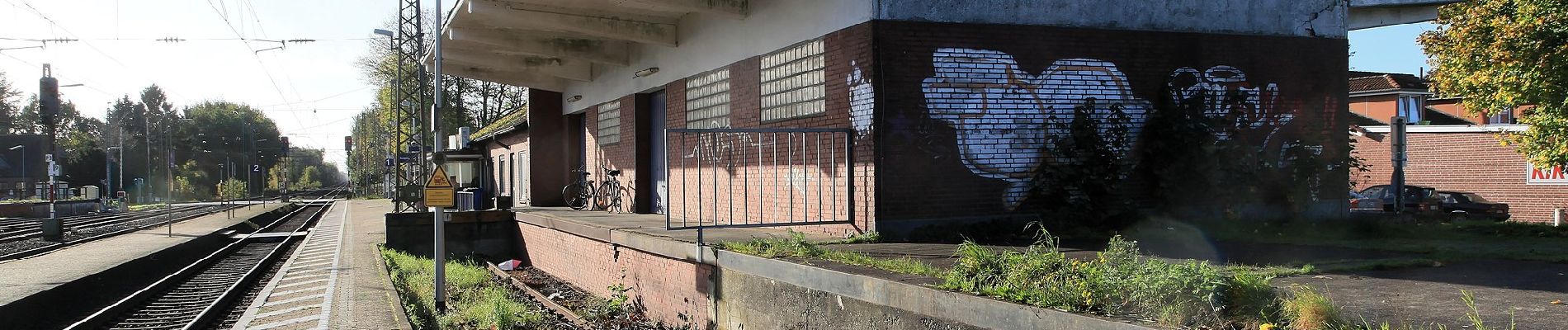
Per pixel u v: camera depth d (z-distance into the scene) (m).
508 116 33.56
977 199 11.19
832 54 11.46
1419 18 14.11
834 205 11.38
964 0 11.15
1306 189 12.55
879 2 10.70
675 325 11.20
